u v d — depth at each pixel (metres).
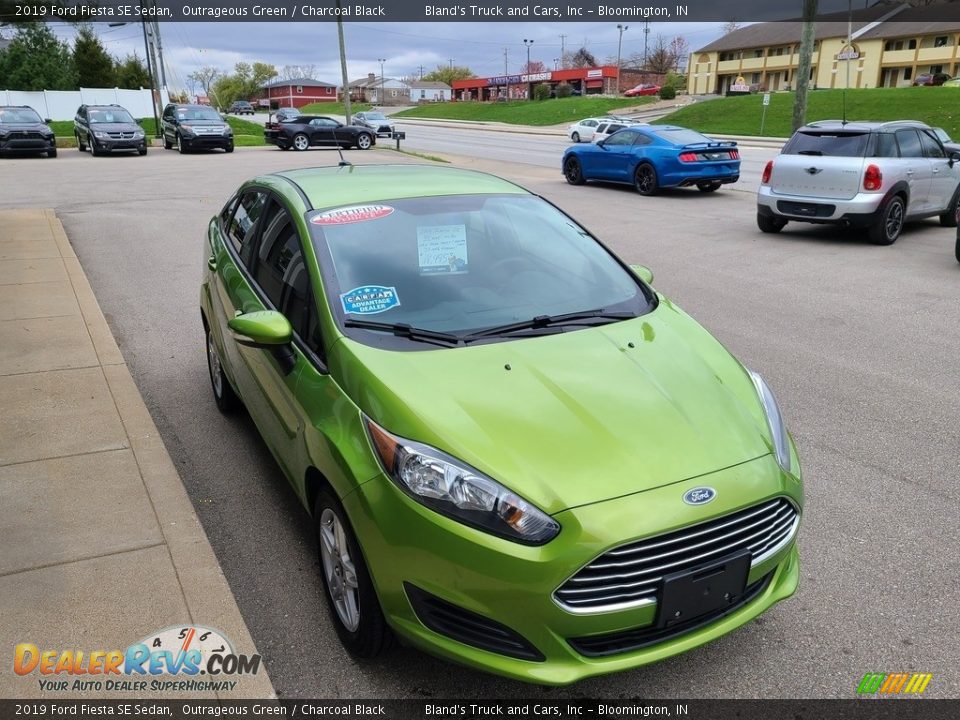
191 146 27.75
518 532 2.52
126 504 3.99
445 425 2.75
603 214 14.39
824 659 3.09
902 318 7.75
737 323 7.59
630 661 2.60
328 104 111.31
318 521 3.22
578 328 3.49
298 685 2.94
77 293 8.12
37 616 3.16
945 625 3.28
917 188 11.72
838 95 54.44
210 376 5.76
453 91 121.56
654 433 2.83
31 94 45.41
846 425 5.27
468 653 2.60
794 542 2.99
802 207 11.72
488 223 4.04
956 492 4.36
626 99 75.00
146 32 37.56
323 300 3.37
